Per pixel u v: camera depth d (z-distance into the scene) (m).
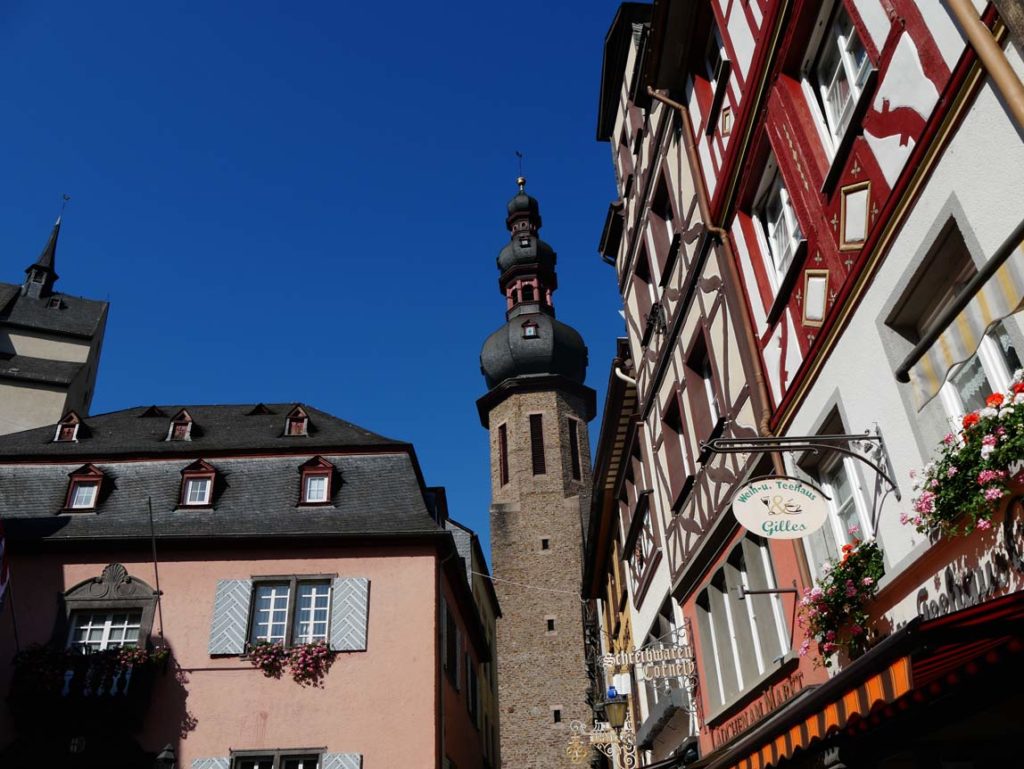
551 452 51.62
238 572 18.67
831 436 7.32
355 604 18.33
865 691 4.77
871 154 7.37
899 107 6.89
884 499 7.25
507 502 50.50
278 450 21.44
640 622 18.28
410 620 18.33
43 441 22.11
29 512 19.77
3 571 14.78
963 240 6.31
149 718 16.92
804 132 8.68
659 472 15.27
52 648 17.44
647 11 16.92
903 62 6.82
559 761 43.16
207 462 21.08
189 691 17.28
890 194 6.91
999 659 4.35
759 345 10.20
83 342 38.91
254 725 17.03
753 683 10.20
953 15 6.16
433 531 19.27
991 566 5.64
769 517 7.23
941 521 5.86
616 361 17.41
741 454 10.73
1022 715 5.75
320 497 20.48
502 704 44.69
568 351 56.97
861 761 6.36
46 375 35.97
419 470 22.31
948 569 6.18
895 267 6.98
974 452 5.41
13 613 17.45
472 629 26.34
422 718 17.31
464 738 22.52
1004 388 5.70
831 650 7.90
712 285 11.79
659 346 14.98
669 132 14.02
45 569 18.42
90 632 18.02
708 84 12.49
